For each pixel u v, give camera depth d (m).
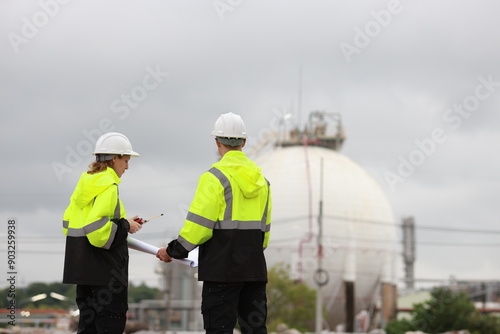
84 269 10.55
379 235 105.00
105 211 10.38
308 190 101.56
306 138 107.75
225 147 10.55
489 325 78.69
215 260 10.13
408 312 109.25
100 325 10.56
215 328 10.18
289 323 83.62
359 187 105.44
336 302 101.50
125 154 10.88
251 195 10.28
